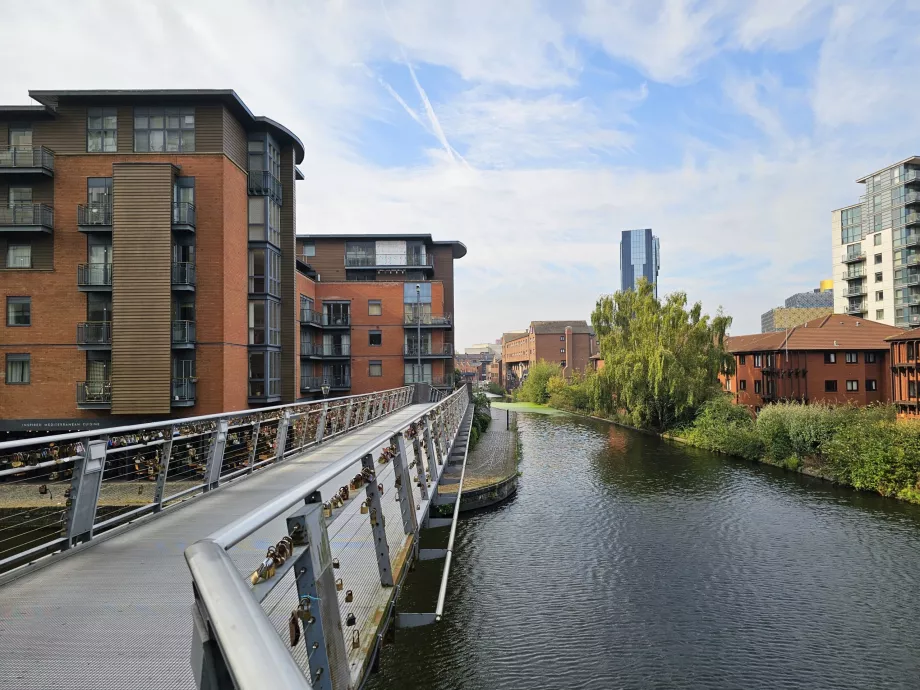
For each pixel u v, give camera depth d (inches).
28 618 137.6
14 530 510.6
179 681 110.0
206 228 860.6
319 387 1293.1
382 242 1576.0
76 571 170.9
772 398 1551.4
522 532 690.2
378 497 170.2
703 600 511.8
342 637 99.6
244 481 318.3
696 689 386.3
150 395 814.5
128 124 863.7
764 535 674.2
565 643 440.5
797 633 456.1
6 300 853.2
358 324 1423.5
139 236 817.5
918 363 1135.0
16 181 860.6
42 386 849.5
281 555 79.7
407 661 416.2
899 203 1999.3
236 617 43.5
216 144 866.1
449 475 494.0
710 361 1481.3
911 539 650.8
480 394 2025.1
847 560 595.8
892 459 834.2
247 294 962.7
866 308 2169.0
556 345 3636.8
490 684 389.1
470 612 488.7
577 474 1011.3
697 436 1328.7
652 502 820.6
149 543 200.7
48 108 843.4
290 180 1059.9
